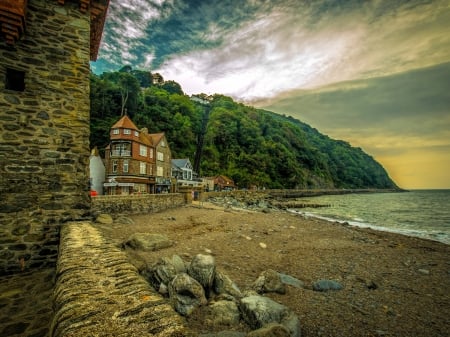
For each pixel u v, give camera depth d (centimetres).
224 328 386
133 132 3688
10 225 525
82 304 180
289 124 15488
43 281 468
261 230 1407
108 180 3631
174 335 145
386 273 802
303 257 920
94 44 899
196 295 444
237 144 9675
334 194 11894
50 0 612
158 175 4412
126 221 1227
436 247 1334
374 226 2364
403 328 461
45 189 571
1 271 507
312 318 468
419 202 6588
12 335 290
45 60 596
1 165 527
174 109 8912
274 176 9538
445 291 668
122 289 212
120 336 141
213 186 6888
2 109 537
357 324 460
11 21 490
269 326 324
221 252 882
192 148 8419
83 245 369
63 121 607
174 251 816
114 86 6562
